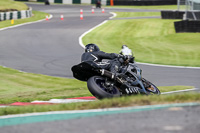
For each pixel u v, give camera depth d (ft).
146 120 49.37
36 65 196.54
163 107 57.00
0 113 62.08
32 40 296.30
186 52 237.86
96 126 46.98
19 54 234.79
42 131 45.34
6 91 130.21
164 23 382.83
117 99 64.08
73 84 147.54
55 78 161.48
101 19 452.76
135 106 58.80
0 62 206.18
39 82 151.43
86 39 302.04
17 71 179.11
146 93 85.25
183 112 53.16
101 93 78.28
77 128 46.34
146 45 273.33
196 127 45.29
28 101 107.96
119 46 270.46
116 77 81.66
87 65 80.23
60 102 101.96
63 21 438.40
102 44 279.28
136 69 86.74
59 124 48.65
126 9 621.31
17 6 521.65
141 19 425.69
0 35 323.16
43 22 429.38
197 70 175.94
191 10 325.01
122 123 48.11
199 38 286.25
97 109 58.03
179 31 316.40
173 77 158.30
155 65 194.39
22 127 47.78
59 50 250.16
